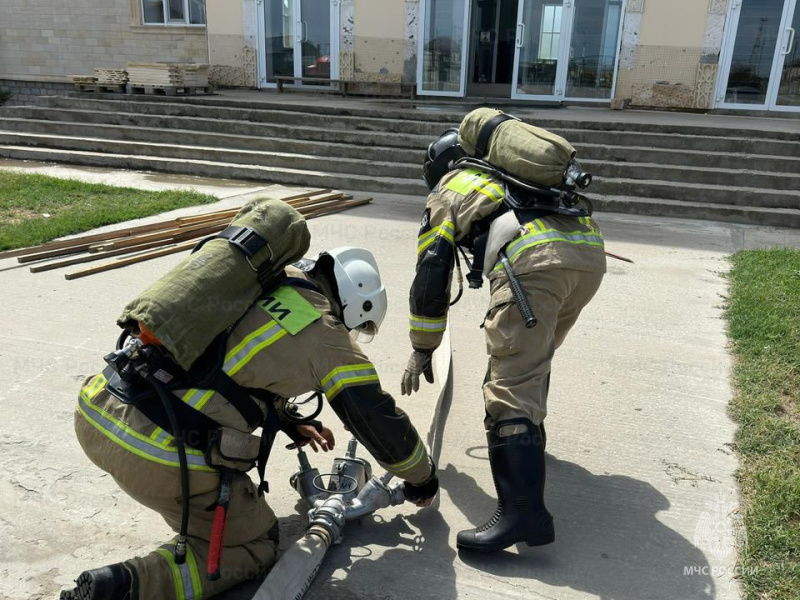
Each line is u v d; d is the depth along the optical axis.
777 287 5.34
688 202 8.45
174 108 11.73
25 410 3.38
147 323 1.89
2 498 2.73
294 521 2.63
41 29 16.12
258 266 2.05
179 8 15.18
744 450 3.16
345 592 2.28
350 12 13.90
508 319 2.46
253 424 2.08
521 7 13.20
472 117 2.81
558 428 3.35
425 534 2.59
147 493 2.06
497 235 2.52
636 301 5.18
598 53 13.02
